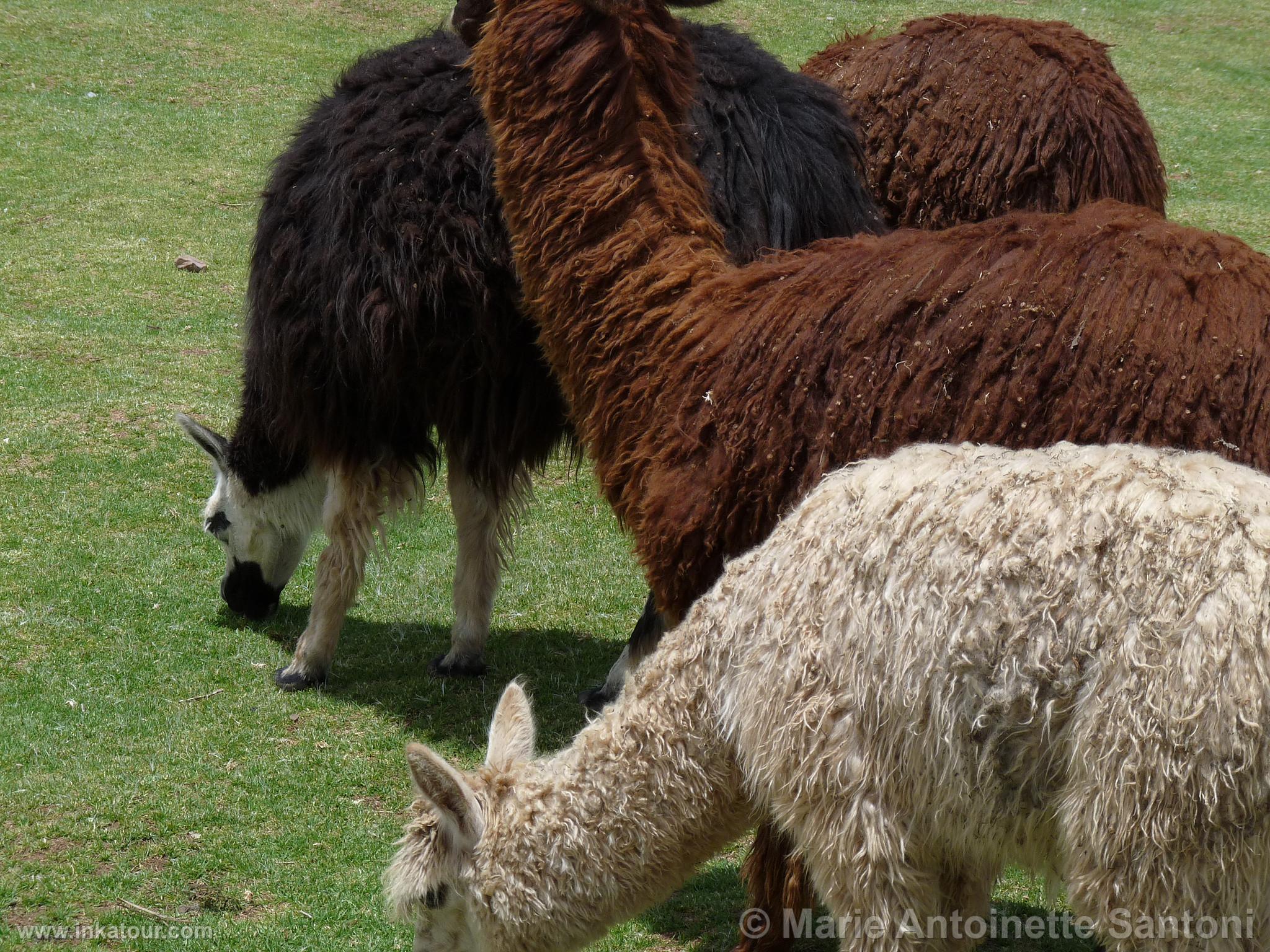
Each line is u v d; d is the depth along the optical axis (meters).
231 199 17.22
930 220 7.46
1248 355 4.31
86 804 6.36
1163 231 4.73
